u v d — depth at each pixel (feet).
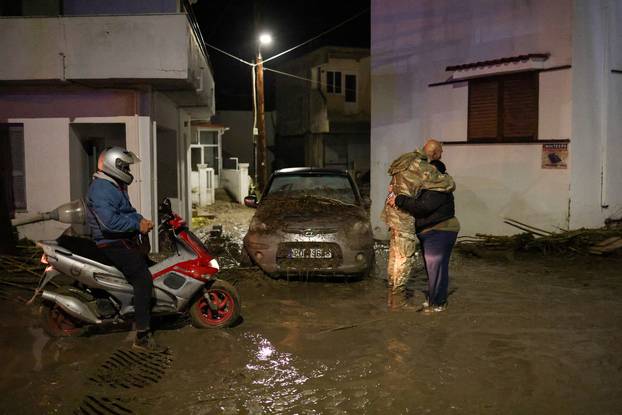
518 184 35.17
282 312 21.43
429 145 21.66
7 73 29.22
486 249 32.83
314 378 15.24
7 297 23.31
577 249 31.35
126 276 17.46
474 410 13.39
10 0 30.89
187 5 33.50
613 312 21.08
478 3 36.55
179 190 41.83
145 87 31.30
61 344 17.87
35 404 13.71
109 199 16.71
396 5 41.42
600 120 33.86
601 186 34.37
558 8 32.58
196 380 15.14
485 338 18.30
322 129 99.30
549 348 17.37
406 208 20.86
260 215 27.61
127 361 16.46
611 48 34.19
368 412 13.32
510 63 34.42
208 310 19.75
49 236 31.94
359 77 100.17
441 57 38.99
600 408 13.43
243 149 111.14
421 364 16.16
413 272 28.22
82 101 31.48
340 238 25.38
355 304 22.52
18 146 31.96
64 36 29.09
